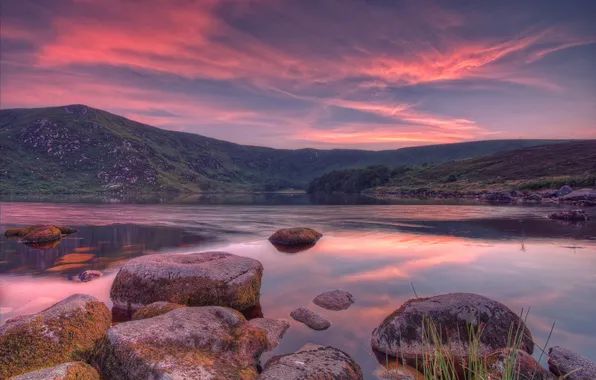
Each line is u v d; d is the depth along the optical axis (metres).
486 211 41.12
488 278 12.28
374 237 22.12
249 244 19.81
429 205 54.34
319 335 7.80
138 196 132.12
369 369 6.38
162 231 25.81
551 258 15.51
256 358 6.49
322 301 9.90
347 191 158.75
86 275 12.44
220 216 39.53
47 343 5.85
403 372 6.18
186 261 11.12
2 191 142.75
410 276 12.66
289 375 5.28
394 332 7.10
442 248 18.12
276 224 30.72
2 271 13.43
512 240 20.50
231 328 7.03
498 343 6.74
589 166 86.25
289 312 9.30
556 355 6.31
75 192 161.25
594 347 7.04
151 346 5.57
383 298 10.28
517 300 9.95
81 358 5.93
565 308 9.27
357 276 12.73
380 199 80.75
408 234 23.36
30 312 9.16
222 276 9.95
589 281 11.83
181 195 150.12
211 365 5.47
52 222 31.89
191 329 6.29
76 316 6.71
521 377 5.09
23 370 5.34
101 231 25.62
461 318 7.09
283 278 12.59
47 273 13.12
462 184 97.69
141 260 10.75
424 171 142.25
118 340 5.64
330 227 27.78
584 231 24.02
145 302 9.65
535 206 47.91
